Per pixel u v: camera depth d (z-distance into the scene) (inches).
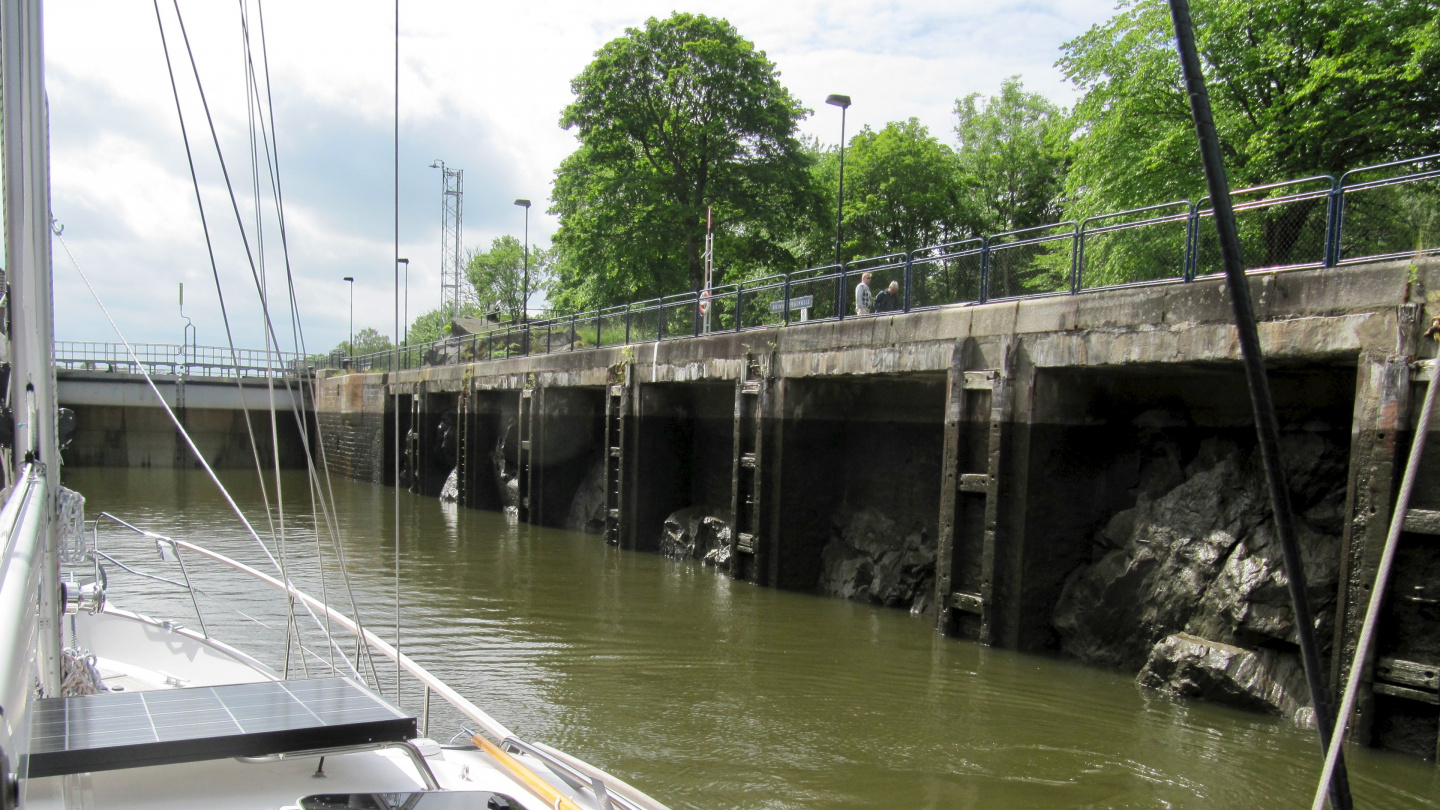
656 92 1574.8
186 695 140.6
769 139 1596.9
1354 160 868.6
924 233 1959.9
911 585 666.2
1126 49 1000.2
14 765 67.5
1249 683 428.5
